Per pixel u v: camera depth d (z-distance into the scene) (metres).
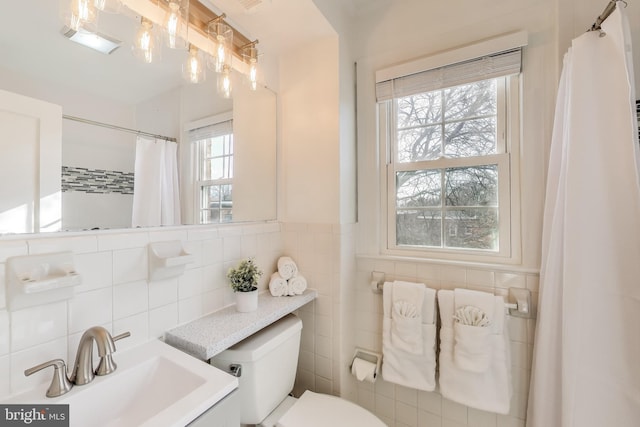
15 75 0.71
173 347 0.92
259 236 1.42
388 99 1.49
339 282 1.42
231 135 1.32
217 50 1.11
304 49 1.51
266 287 1.47
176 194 1.09
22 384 0.67
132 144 0.96
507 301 1.22
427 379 1.29
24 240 0.69
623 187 0.86
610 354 0.87
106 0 0.82
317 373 1.47
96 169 0.86
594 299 0.90
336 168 1.42
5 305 0.65
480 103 1.37
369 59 1.57
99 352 0.70
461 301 1.22
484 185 1.35
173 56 1.08
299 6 1.20
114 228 0.89
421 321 1.29
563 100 1.04
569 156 0.95
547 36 1.17
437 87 1.37
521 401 1.20
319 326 1.47
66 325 0.74
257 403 1.06
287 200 1.57
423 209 1.49
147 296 0.93
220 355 1.05
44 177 0.75
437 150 1.46
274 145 1.57
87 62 0.85
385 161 1.57
